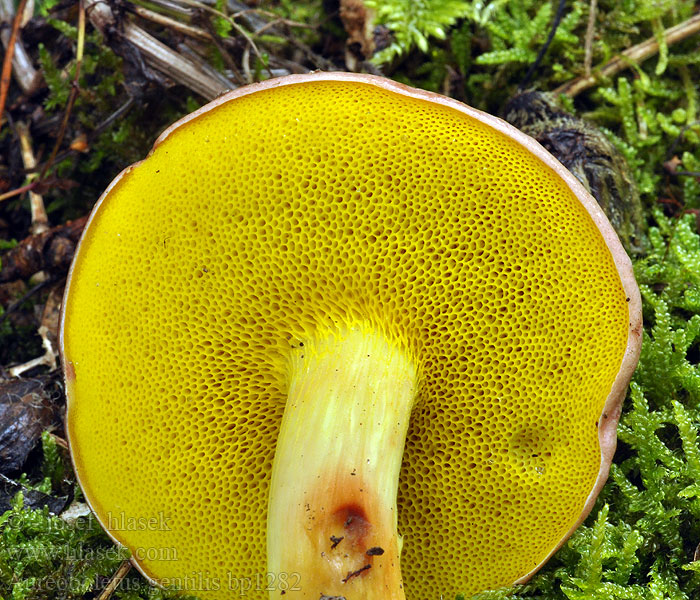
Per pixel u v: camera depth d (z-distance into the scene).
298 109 0.12
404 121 0.12
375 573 0.11
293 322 0.12
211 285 0.12
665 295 0.14
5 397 0.14
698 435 0.13
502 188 0.12
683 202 0.16
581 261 0.12
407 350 0.12
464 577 0.13
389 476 0.12
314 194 0.12
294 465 0.12
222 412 0.13
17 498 0.13
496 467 0.12
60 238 0.16
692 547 0.13
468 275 0.12
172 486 0.13
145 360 0.13
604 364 0.12
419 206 0.12
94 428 0.13
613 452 0.12
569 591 0.12
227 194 0.12
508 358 0.12
